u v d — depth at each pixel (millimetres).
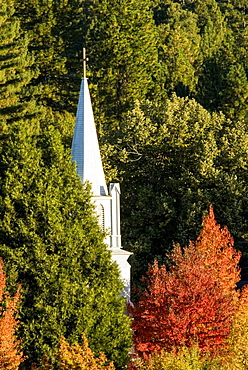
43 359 153250
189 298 166000
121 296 174500
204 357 151625
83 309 158500
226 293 182875
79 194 168625
